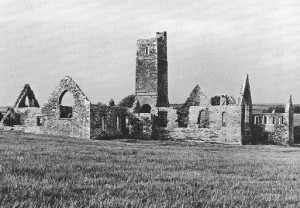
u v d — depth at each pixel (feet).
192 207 44.16
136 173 66.33
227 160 102.53
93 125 188.65
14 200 41.52
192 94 239.09
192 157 105.19
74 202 42.09
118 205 42.60
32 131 203.41
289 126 228.43
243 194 53.57
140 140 200.34
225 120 209.87
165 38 256.73
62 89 193.88
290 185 63.52
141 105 247.50
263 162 100.58
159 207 42.55
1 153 80.53
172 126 220.64
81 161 77.77
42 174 59.11
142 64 249.75
